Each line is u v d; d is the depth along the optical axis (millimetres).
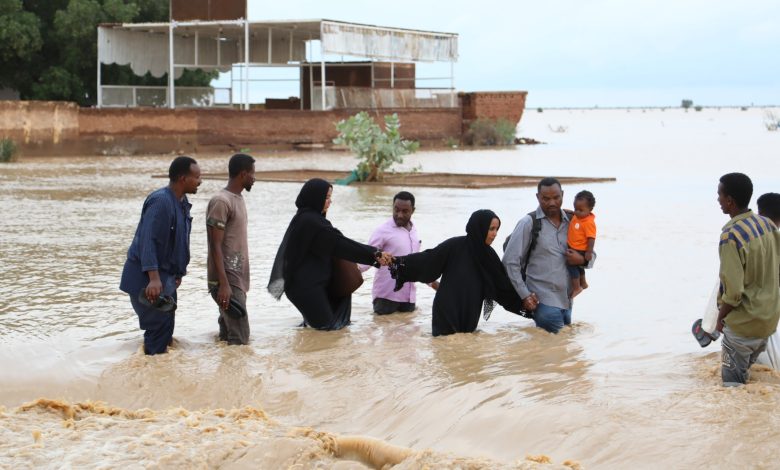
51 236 15031
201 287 11031
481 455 5734
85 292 10508
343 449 5812
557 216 8828
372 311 9969
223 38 51500
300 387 7176
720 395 6211
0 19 45406
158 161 36406
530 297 8672
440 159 41094
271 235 15203
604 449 5543
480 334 8734
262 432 6062
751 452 5258
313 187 8961
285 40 51531
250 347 8266
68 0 49688
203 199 21422
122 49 46719
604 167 34219
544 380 6973
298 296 8930
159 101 48031
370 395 6984
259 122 44781
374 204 20406
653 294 10477
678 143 55594
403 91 52000
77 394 7172
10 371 7559
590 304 9977
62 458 5469
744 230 6426
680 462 5250
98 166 33031
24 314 9422
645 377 7012
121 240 14609
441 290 8781
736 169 31750
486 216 8703
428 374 7324
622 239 14797
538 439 5809
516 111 59594
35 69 49562
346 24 44875
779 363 7055
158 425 6207
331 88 47906
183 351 8109
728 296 6422
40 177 27781
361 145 26906
